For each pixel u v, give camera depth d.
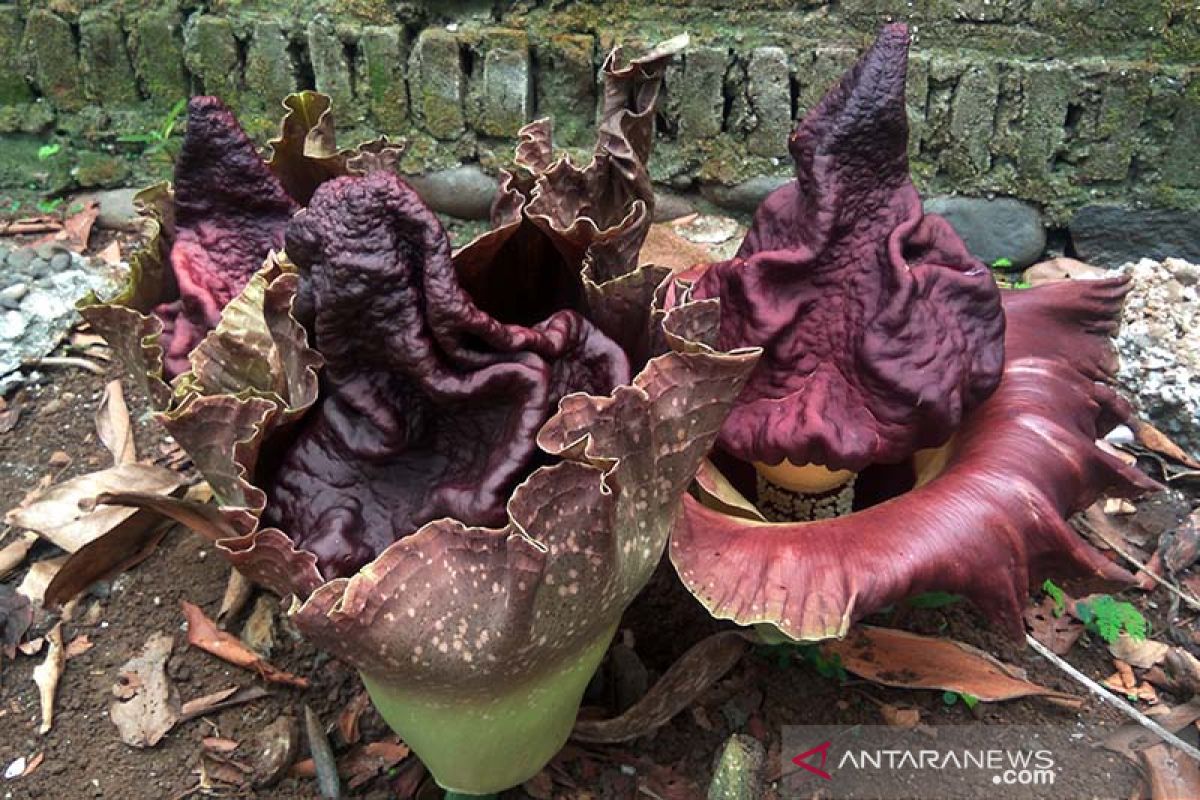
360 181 0.44
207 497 0.79
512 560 0.42
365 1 1.08
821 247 0.56
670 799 0.62
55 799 0.63
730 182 1.09
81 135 1.17
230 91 1.13
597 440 0.45
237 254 0.65
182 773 0.64
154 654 0.70
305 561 0.45
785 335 0.58
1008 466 0.57
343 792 0.62
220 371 0.56
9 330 0.96
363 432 0.49
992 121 1.03
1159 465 0.86
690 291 0.55
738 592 0.52
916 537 0.53
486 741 0.50
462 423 0.49
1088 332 0.69
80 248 1.11
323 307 0.45
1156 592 0.77
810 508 0.66
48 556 0.79
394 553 0.42
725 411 0.50
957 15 1.01
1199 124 1.00
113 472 0.79
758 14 1.04
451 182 1.12
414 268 0.45
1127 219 1.05
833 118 0.56
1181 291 0.89
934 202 1.07
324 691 0.68
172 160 1.16
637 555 0.49
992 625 0.73
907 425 0.56
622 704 0.65
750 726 0.66
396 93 1.10
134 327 0.60
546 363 0.50
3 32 1.13
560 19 1.07
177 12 1.12
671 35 1.06
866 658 0.66
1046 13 1.00
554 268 0.58
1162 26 0.98
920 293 0.56
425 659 0.44
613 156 0.59
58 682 0.69
